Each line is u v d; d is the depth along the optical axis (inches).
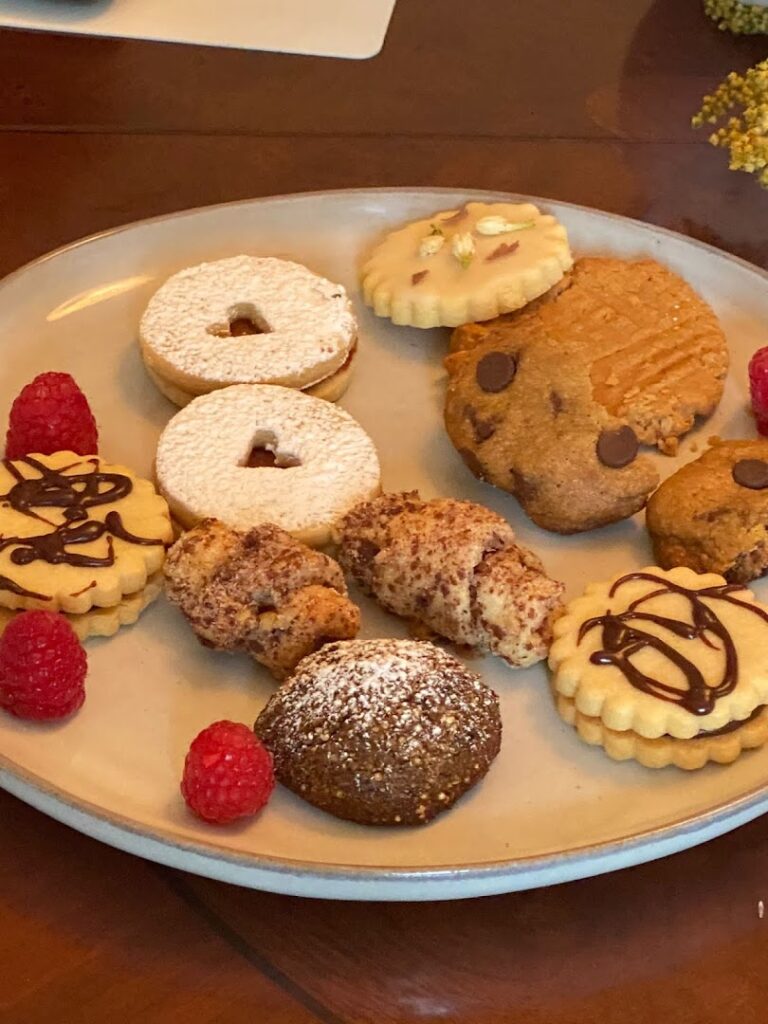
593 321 18.0
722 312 18.6
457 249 18.2
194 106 21.6
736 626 14.1
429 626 14.7
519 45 23.4
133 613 14.5
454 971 12.0
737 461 15.8
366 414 17.3
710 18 24.1
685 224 20.0
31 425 15.7
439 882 11.8
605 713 13.4
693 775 13.4
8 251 19.0
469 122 21.7
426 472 16.7
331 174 20.6
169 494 15.6
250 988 11.8
